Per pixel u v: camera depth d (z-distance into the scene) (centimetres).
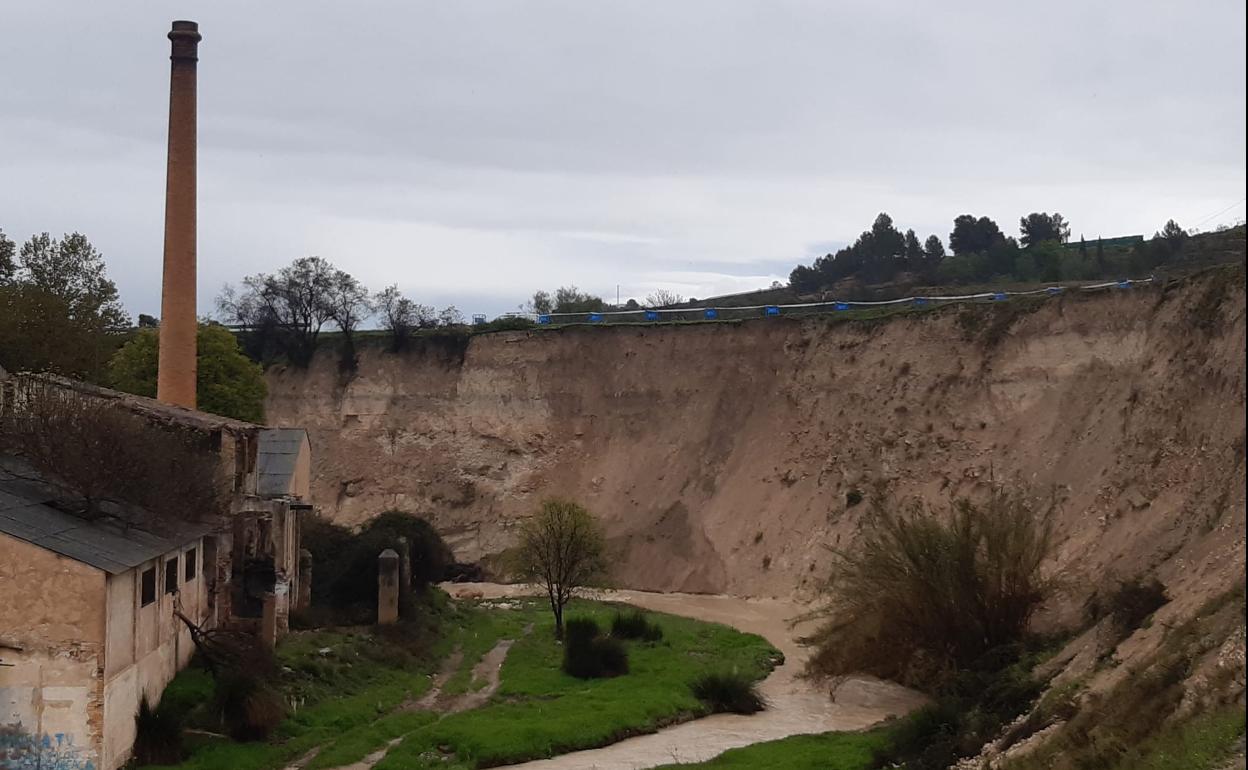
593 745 2958
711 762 2748
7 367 5094
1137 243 11769
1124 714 2084
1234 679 1845
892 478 5734
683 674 3741
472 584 6381
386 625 3897
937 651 3506
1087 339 5434
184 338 4806
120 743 2336
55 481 2689
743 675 3766
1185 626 2350
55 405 2884
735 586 5800
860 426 6122
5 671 2198
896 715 3266
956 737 2709
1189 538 3497
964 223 16225
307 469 4444
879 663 3650
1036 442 5312
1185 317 4797
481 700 3359
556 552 4425
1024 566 3434
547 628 4559
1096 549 4175
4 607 2209
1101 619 3083
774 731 3167
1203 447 4041
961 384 5844
